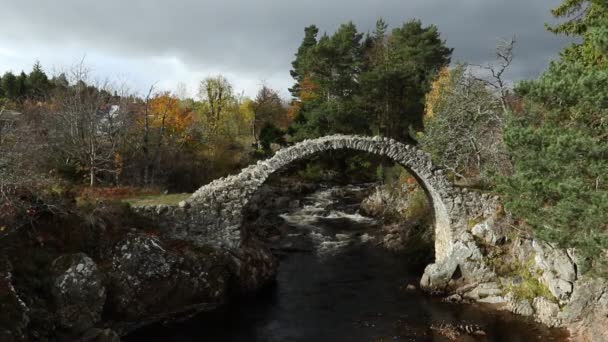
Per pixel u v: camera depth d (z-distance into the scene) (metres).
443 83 40.97
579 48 18.06
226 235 20.08
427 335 16.42
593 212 11.24
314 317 18.39
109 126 30.97
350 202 42.78
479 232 20.38
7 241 14.65
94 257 16.42
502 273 19.47
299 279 22.97
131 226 18.39
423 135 34.31
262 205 38.53
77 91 29.09
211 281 18.73
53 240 15.75
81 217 16.88
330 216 37.72
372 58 58.78
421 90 48.38
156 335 16.58
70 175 28.14
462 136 28.47
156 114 39.38
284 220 35.94
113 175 31.03
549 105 13.63
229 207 20.09
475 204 20.83
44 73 59.03
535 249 18.61
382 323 17.66
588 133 12.94
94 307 14.95
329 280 22.80
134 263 16.77
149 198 22.42
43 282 14.49
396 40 57.31
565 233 12.60
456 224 20.72
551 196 13.46
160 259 17.36
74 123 28.52
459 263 20.08
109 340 14.41
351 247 28.73
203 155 40.44
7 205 14.34
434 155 29.58
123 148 32.69
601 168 11.19
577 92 11.55
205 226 19.80
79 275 14.83
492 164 23.66
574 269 16.72
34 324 13.22
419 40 55.31
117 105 34.25
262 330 17.22
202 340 16.33
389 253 27.38
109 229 17.41
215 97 52.97
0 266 13.43
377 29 66.19
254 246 22.36
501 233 20.16
